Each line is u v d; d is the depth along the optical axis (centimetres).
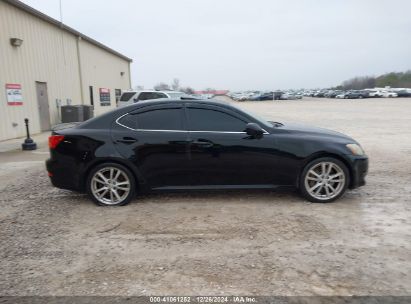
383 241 408
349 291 312
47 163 552
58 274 346
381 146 1107
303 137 543
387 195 583
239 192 600
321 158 538
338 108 3856
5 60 1405
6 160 970
